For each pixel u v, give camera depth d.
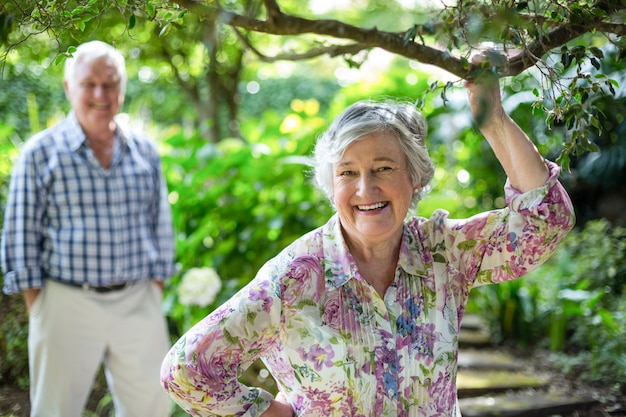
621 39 1.49
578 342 4.23
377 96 1.71
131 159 2.84
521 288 4.42
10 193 2.64
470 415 3.28
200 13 1.52
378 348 1.43
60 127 2.76
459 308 1.56
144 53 5.14
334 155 1.47
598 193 5.50
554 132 4.62
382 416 1.43
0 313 3.63
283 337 1.45
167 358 1.42
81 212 2.68
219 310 1.41
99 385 3.61
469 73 1.47
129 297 2.79
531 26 1.34
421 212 4.52
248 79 7.86
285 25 1.59
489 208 5.61
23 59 4.54
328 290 1.45
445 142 5.34
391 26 7.31
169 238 2.94
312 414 1.45
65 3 1.45
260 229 4.17
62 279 2.65
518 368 3.94
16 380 3.58
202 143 4.42
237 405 1.42
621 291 4.25
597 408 3.38
